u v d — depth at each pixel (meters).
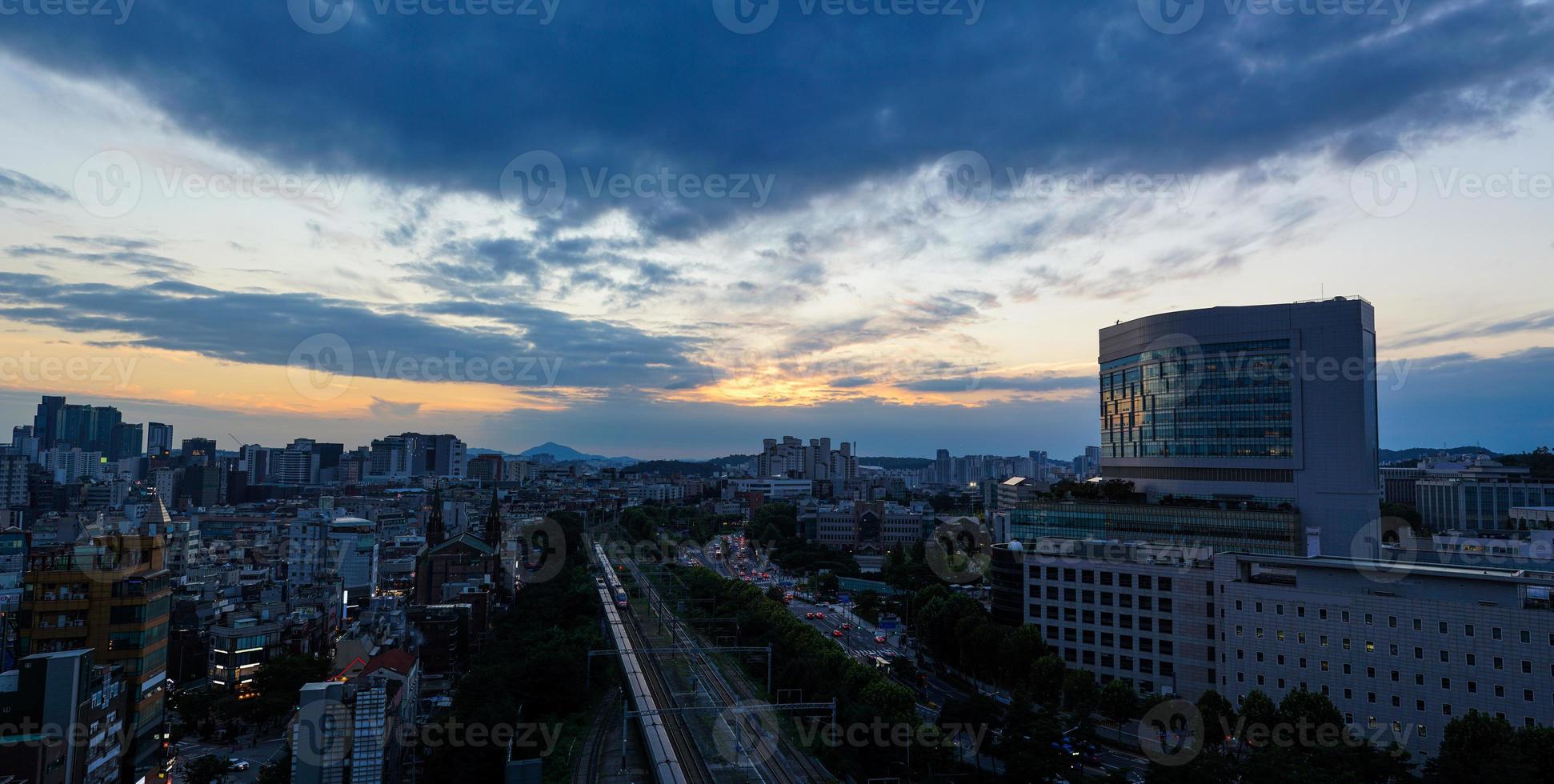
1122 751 145.88
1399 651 134.50
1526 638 123.06
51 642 128.00
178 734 168.38
